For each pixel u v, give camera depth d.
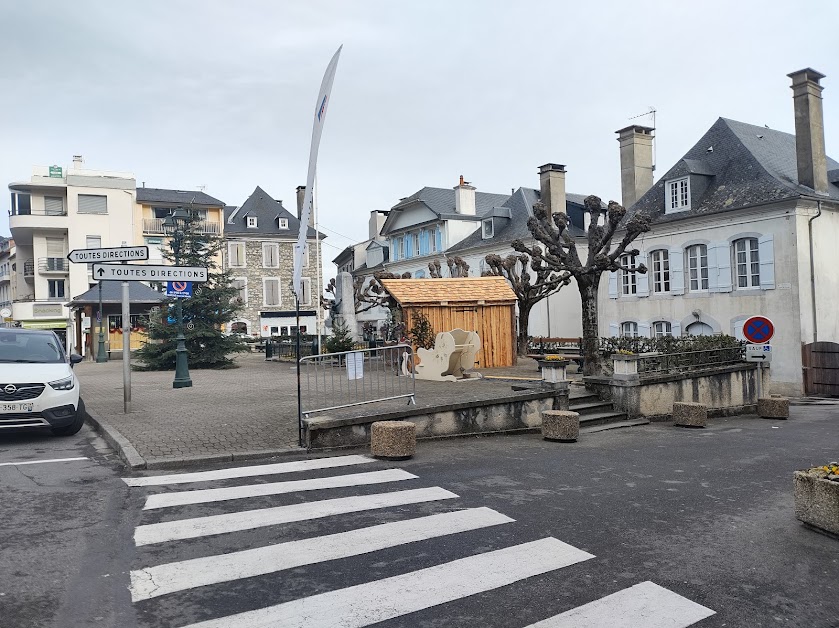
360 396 9.56
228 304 24.06
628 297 28.09
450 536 5.09
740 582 4.24
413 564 4.49
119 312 32.94
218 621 3.62
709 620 3.69
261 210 55.72
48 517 5.44
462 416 10.08
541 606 3.86
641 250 27.47
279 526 5.29
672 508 6.02
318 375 9.11
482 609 3.81
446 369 15.08
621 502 6.22
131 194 48.56
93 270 10.77
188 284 15.54
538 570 4.41
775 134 28.42
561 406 11.31
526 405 10.84
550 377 11.35
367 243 56.44
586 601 3.93
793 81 24.08
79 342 35.34
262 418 10.24
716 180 25.59
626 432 11.44
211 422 9.88
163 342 23.38
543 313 33.00
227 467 7.48
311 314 53.69
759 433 11.62
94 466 7.43
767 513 5.88
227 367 23.98
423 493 6.40
